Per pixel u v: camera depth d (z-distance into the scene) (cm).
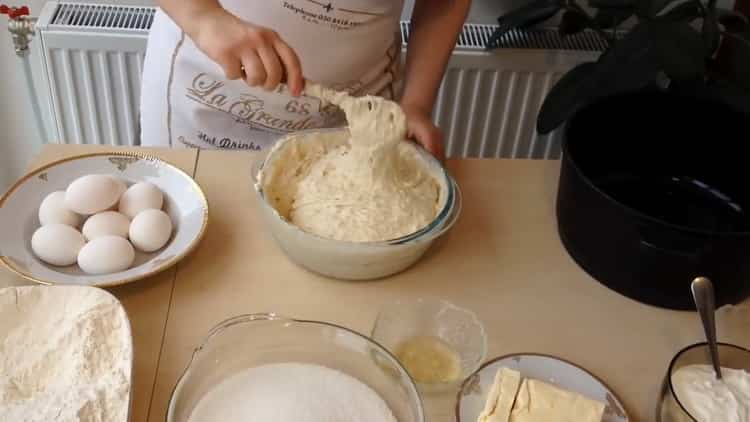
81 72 150
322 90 89
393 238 84
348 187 87
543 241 94
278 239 85
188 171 98
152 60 116
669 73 126
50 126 168
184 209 90
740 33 134
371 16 108
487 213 97
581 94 130
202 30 89
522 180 104
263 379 71
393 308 82
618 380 77
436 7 111
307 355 74
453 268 88
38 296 75
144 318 78
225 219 92
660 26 127
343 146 94
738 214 95
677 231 77
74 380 68
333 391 71
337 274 84
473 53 152
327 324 73
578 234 88
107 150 100
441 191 92
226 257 86
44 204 87
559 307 84
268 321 73
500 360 75
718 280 81
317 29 106
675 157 99
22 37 146
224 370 72
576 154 95
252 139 118
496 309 83
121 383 67
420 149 95
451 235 93
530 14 142
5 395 67
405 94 112
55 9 147
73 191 87
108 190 88
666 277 82
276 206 89
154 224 85
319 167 91
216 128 117
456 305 83
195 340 76
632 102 95
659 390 76
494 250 91
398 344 78
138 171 94
